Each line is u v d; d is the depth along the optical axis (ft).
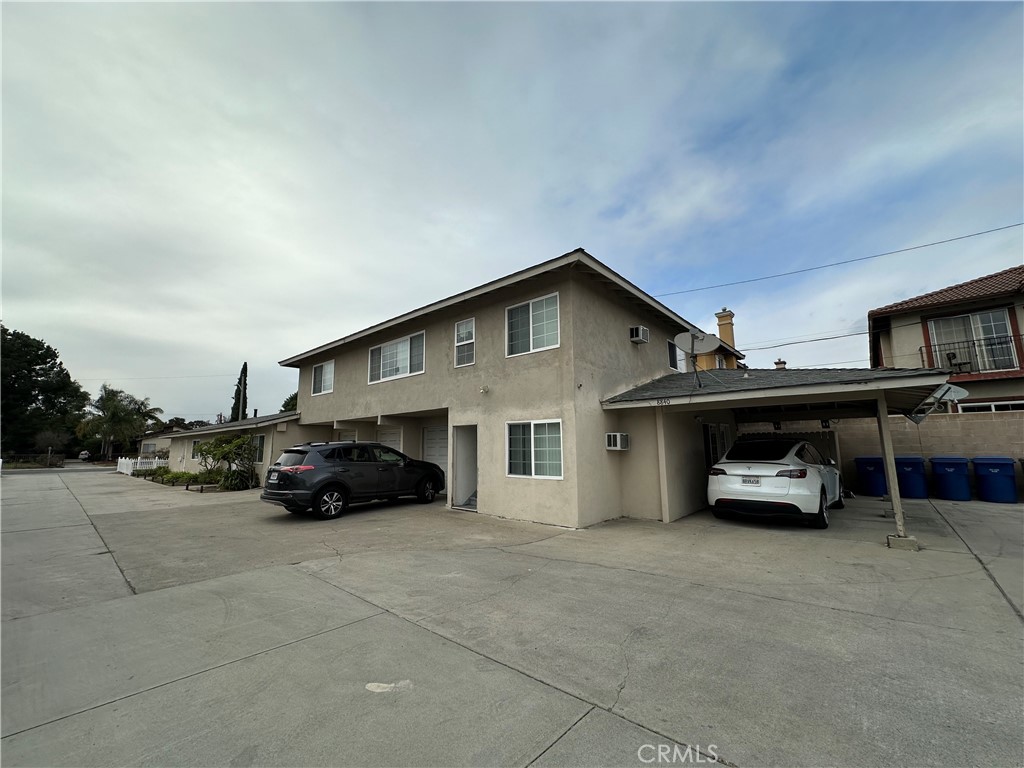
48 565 21.34
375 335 48.75
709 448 40.19
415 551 23.29
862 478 42.78
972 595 15.79
